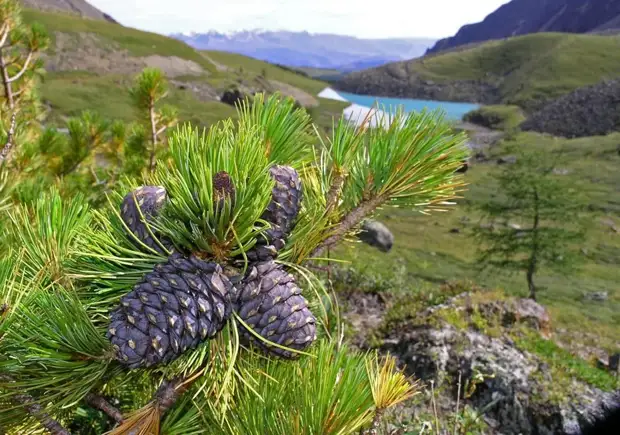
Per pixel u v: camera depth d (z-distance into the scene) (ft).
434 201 5.66
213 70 447.42
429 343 28.48
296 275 5.78
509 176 87.61
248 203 4.10
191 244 4.37
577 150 240.94
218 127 4.44
